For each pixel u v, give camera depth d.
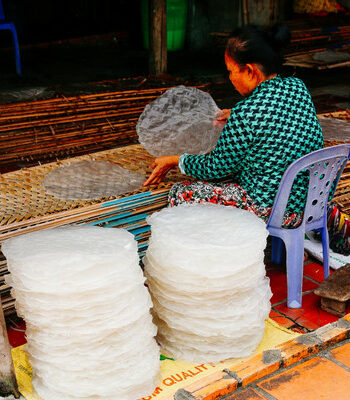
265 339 2.57
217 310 2.30
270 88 2.68
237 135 2.68
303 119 2.72
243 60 2.71
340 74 8.52
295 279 2.85
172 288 2.28
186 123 3.57
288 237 2.80
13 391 2.19
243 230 2.33
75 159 3.60
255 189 2.78
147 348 2.21
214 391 2.21
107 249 2.12
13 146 4.65
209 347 2.37
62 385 2.10
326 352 2.52
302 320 2.78
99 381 2.11
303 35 8.56
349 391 2.28
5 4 9.73
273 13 9.16
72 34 10.53
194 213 2.50
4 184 3.17
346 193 3.70
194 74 8.09
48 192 3.04
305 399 2.23
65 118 5.05
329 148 2.67
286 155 2.70
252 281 2.34
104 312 2.07
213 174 2.84
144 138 3.55
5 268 2.67
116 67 8.68
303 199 2.84
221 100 6.29
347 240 3.36
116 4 10.62
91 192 3.02
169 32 9.77
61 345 2.06
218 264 2.21
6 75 7.79
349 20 9.56
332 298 2.77
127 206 2.92
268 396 2.25
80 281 2.01
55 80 7.52
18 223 2.65
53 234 2.29
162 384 2.27
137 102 5.61
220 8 9.33
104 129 5.08
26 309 2.10
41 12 10.33
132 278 2.12
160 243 2.28
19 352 2.48
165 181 3.22
